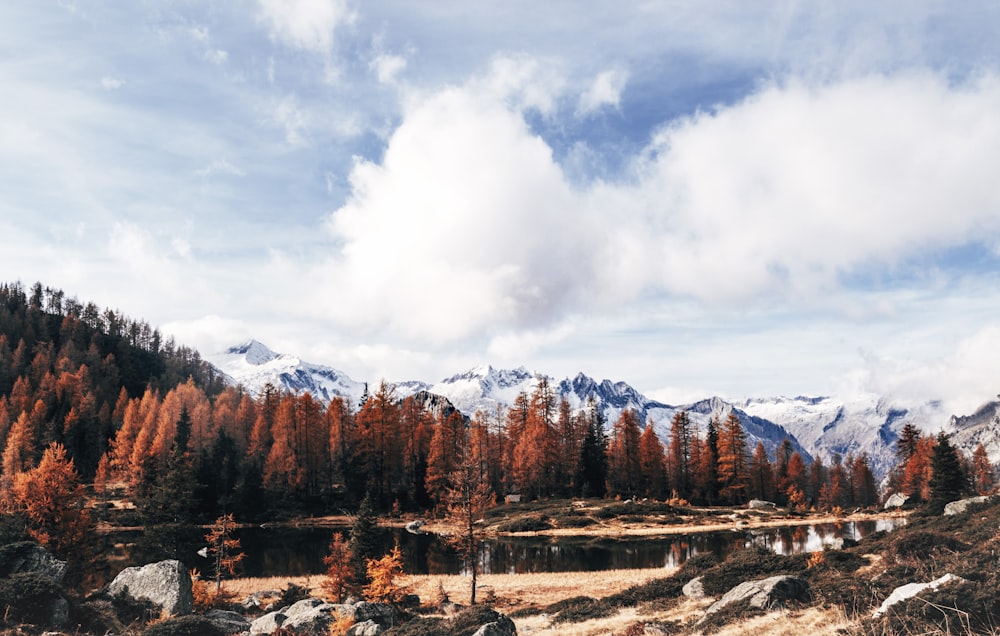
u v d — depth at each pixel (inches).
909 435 4623.5
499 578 1924.2
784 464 5137.8
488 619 1002.1
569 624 1210.6
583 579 1845.5
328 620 1095.0
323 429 4298.7
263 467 4092.0
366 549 1599.4
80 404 4771.2
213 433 4773.6
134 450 3563.0
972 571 639.8
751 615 903.7
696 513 3472.0
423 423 4670.3
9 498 2004.2
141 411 4825.3
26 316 6943.9
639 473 4379.9
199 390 6397.6
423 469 3922.2
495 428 4569.4
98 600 1112.2
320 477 4296.3
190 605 1200.8
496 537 2970.0
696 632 908.0
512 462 4335.6
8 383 5260.8
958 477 2839.6
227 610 1406.3
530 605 1510.8
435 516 3535.9
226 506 3417.8
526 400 4842.5
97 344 7027.6
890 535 1526.8
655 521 3218.5
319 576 2011.6
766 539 2652.6
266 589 1770.4
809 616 808.3
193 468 3348.9
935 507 2778.1
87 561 1745.8
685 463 4520.2
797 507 4232.3
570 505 3619.6
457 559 2377.0
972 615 500.7
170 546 2359.7
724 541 2632.9
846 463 5605.3
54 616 946.1
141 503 3053.6
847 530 2903.5
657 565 2134.6
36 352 6176.2
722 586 1272.1
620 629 1077.8
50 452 1712.6
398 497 3934.5
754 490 4628.4
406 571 2155.5
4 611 896.3
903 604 559.5
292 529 3211.1
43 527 1636.3
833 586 973.8
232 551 2544.3
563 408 4616.1
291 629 1055.6
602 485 4168.3
